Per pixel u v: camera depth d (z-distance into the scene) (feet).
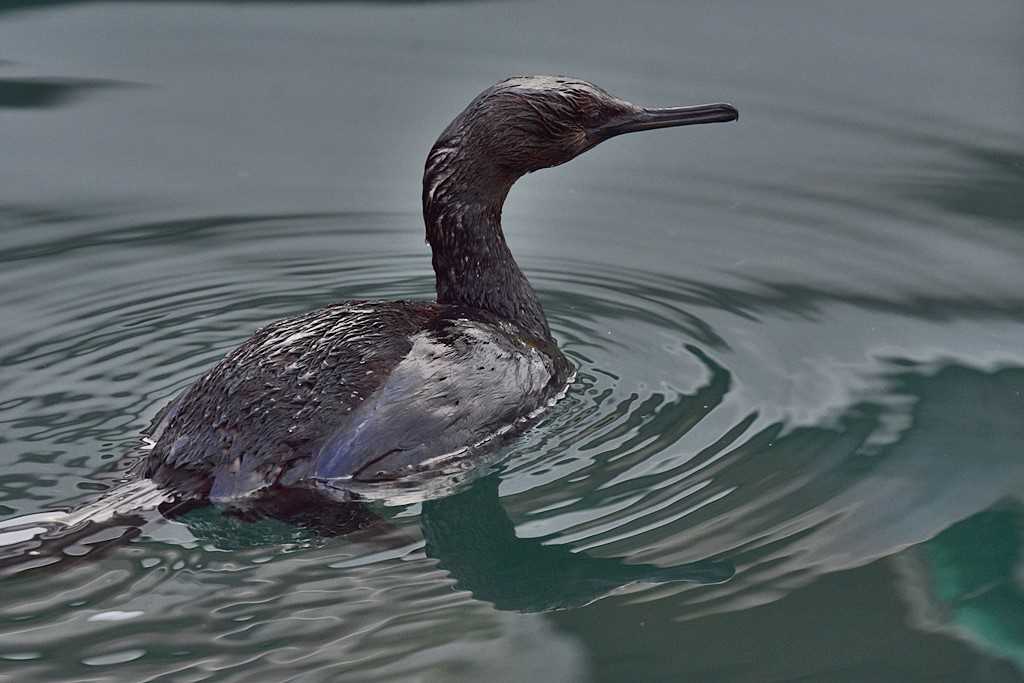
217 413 29.96
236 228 46.01
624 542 29.48
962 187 47.21
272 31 58.95
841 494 31.30
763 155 50.01
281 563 27.84
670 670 26.05
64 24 59.21
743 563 28.91
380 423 30.55
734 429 33.78
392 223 46.50
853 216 45.96
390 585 27.50
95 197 47.70
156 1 61.31
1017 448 33.17
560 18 58.85
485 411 32.19
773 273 42.80
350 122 52.34
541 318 37.19
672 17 58.39
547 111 35.73
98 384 35.65
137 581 27.07
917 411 34.86
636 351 38.14
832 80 53.42
